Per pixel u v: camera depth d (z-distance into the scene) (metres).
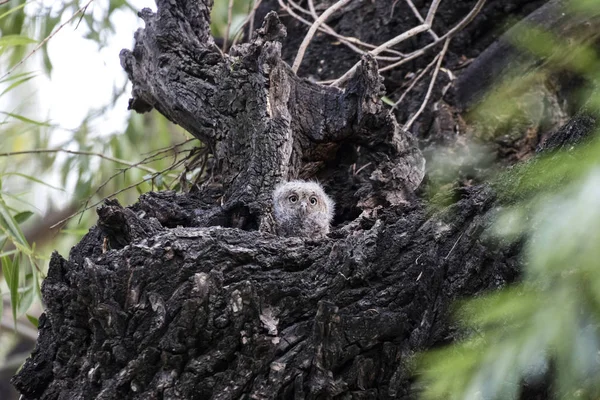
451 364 4.56
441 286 6.17
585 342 4.16
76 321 6.22
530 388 5.43
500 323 5.36
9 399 16.41
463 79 9.62
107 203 6.58
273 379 5.95
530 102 9.45
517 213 5.36
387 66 9.68
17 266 8.70
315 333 5.92
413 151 8.22
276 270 6.31
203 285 5.96
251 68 7.85
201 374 5.99
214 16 12.93
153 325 5.99
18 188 12.99
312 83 8.12
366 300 6.25
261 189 7.63
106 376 6.09
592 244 3.79
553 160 4.78
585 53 4.54
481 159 9.26
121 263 6.16
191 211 7.52
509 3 10.17
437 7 10.15
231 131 7.95
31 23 11.88
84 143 12.37
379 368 6.11
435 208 6.48
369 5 10.63
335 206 9.16
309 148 8.14
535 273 4.82
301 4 11.02
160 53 8.37
